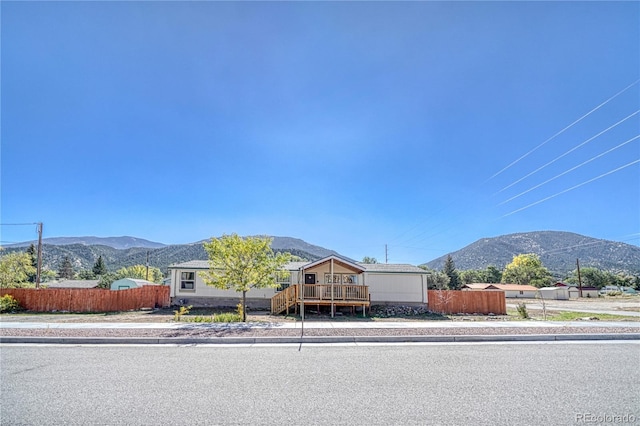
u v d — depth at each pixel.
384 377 6.74
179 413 4.89
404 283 25.45
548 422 4.63
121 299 24.41
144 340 10.73
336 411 4.98
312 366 7.64
